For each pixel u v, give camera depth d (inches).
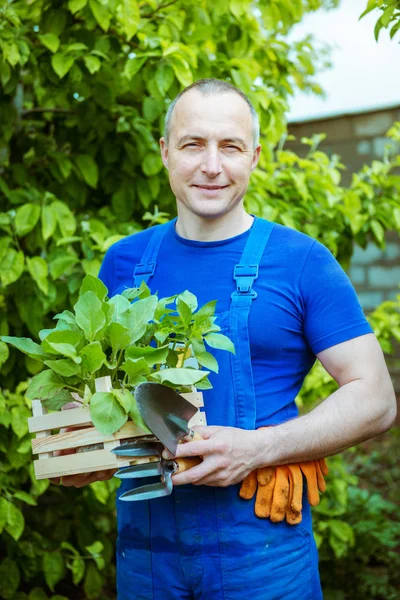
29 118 106.5
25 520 104.0
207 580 54.6
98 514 108.1
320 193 107.2
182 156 56.8
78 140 100.2
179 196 58.5
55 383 50.4
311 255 57.3
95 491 90.7
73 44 85.4
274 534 55.1
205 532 54.7
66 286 91.6
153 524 56.4
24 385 94.3
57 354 50.1
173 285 59.6
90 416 48.6
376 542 124.0
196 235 60.0
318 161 114.1
